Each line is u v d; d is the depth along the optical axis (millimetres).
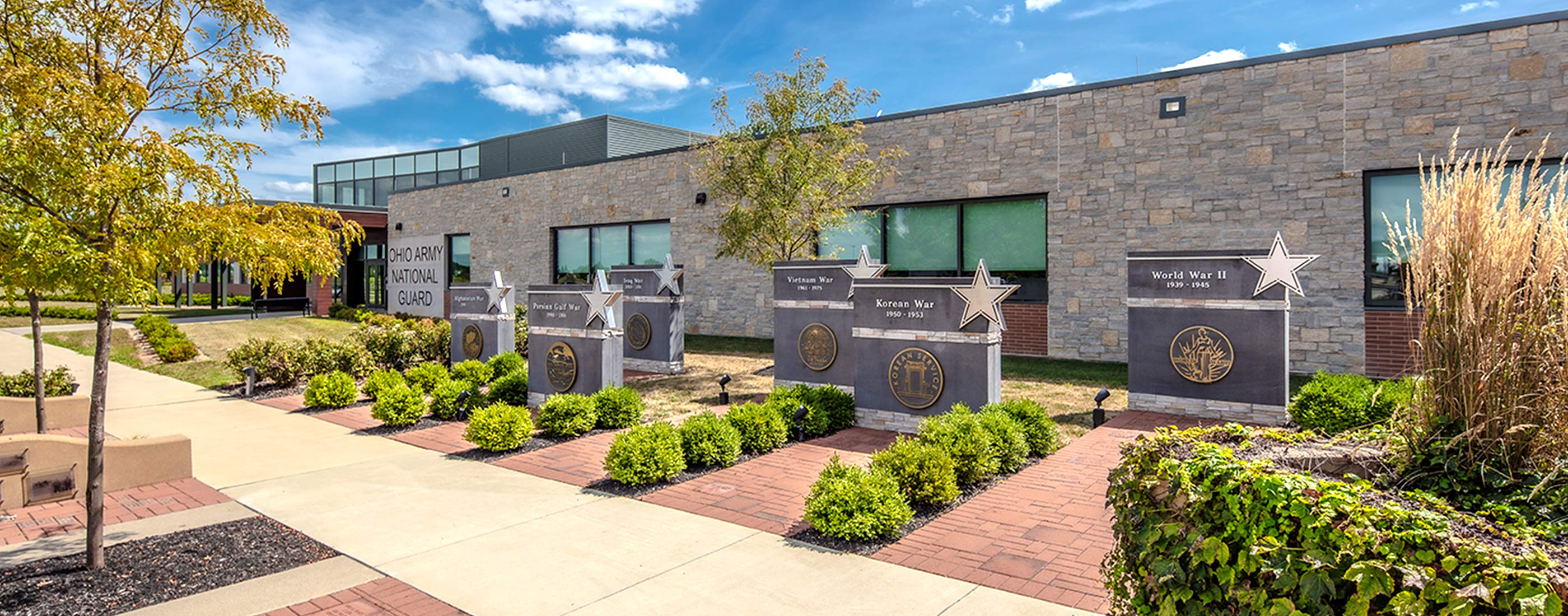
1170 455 4129
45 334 25672
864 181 17250
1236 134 15484
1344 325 14586
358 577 6008
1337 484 3480
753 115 16484
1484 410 4199
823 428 11023
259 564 6273
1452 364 4324
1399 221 14172
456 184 32000
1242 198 15469
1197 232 15945
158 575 6035
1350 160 14461
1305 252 14883
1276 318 10781
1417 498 3699
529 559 6363
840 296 13883
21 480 7961
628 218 25906
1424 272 4512
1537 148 12914
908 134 19547
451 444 10805
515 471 9297
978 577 5805
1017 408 9695
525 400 13898
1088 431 10711
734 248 17391
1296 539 3379
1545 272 4035
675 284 17406
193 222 5844
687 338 23484
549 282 28516
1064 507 7457
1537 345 4078
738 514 7488
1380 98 14172
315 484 8734
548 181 28297
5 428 11594
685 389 15094
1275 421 10797
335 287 40938
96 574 6051
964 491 8039
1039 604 5309
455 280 32812
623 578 5930
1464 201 4273
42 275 5469
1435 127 13719
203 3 6453
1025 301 18234
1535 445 4066
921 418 11148
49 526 7348
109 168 5395
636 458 8461
